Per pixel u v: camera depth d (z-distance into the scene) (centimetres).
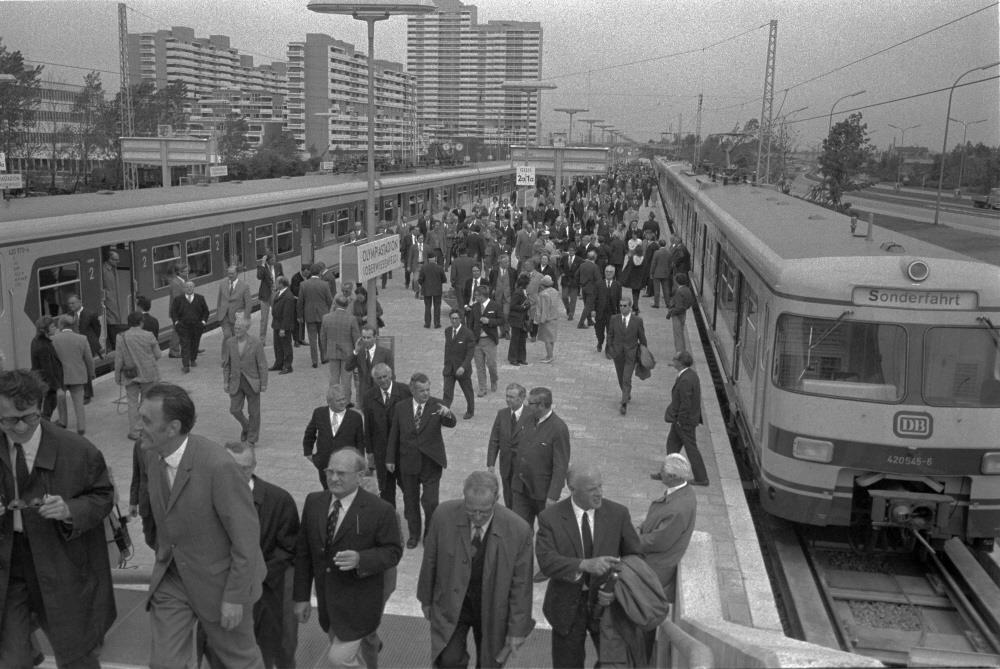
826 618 874
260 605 574
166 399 446
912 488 956
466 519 567
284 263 2644
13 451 461
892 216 5203
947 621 875
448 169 4994
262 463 1222
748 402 1191
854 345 938
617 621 595
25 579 480
